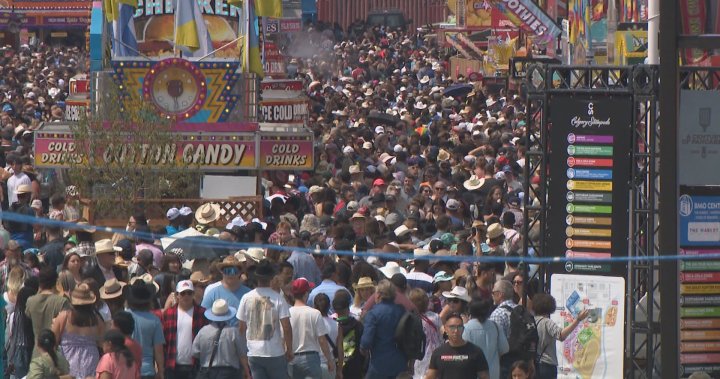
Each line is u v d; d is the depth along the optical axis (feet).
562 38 420.36
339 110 465.88
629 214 170.50
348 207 246.27
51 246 191.42
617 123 169.89
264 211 259.60
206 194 280.72
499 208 243.60
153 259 192.54
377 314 157.58
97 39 306.96
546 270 172.55
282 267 172.24
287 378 160.76
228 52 324.60
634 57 291.17
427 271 184.75
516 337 156.76
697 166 150.20
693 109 150.00
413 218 218.38
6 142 333.42
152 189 259.80
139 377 148.56
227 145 294.87
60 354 149.59
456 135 371.97
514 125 394.32
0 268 178.60
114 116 261.65
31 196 257.34
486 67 563.89
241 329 159.53
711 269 161.38
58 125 286.87
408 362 161.99
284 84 388.98
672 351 125.18
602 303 170.81
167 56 325.83
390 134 377.30
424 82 606.96
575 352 171.63
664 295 124.98
